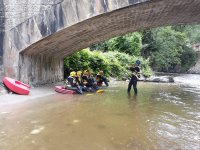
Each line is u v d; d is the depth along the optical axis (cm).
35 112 746
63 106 860
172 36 3872
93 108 844
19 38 1020
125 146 480
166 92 1343
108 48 2800
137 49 2861
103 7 898
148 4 907
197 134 570
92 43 1600
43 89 1228
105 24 1132
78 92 1202
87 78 1339
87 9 916
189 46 4841
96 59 1934
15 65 1037
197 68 4759
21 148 458
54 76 1580
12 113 721
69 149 459
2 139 504
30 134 539
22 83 1047
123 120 687
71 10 938
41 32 986
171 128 618
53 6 963
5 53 1041
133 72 1266
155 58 3778
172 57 3916
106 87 1536
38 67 1290
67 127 600
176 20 1349
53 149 457
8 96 956
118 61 2239
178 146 486
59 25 959
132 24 1321
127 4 872
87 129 589
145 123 662
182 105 946
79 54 1866
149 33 3691
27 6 998
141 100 1048
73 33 1116
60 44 1268
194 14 1177
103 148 468
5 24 1029
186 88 1572
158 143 501
